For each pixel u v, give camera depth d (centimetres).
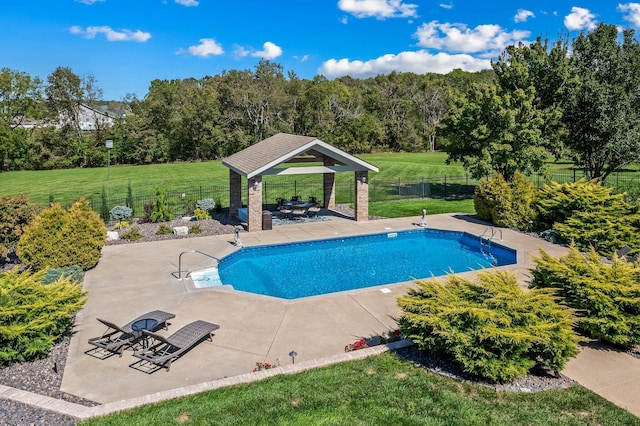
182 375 863
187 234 2055
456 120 2975
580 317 952
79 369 883
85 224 1526
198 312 1179
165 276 1478
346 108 8350
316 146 2138
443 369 834
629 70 2745
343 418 672
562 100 2900
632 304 911
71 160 5925
